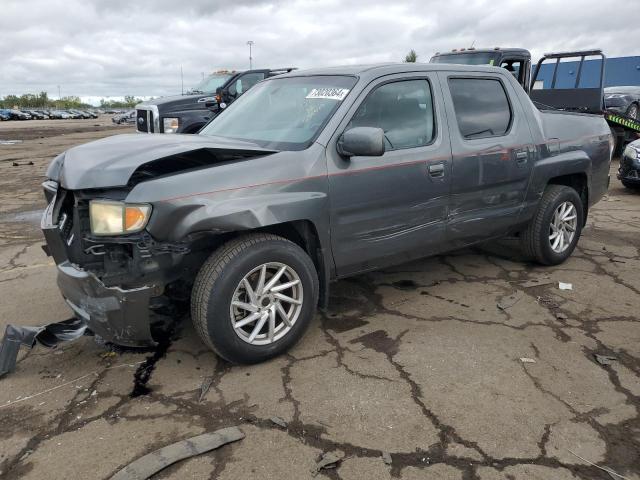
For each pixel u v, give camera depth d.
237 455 2.49
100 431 2.69
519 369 3.22
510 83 4.63
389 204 3.69
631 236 6.15
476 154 4.14
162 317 3.92
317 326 3.82
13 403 2.94
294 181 3.22
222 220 2.94
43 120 68.38
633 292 4.42
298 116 3.72
